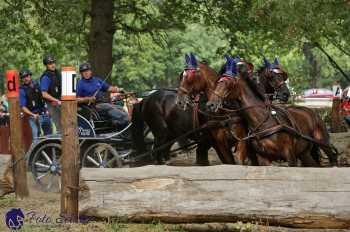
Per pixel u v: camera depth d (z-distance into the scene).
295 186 9.37
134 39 29.72
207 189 9.56
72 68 10.64
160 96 15.42
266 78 14.03
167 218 9.72
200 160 15.20
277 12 18.73
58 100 15.46
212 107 12.41
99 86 15.45
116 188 9.88
